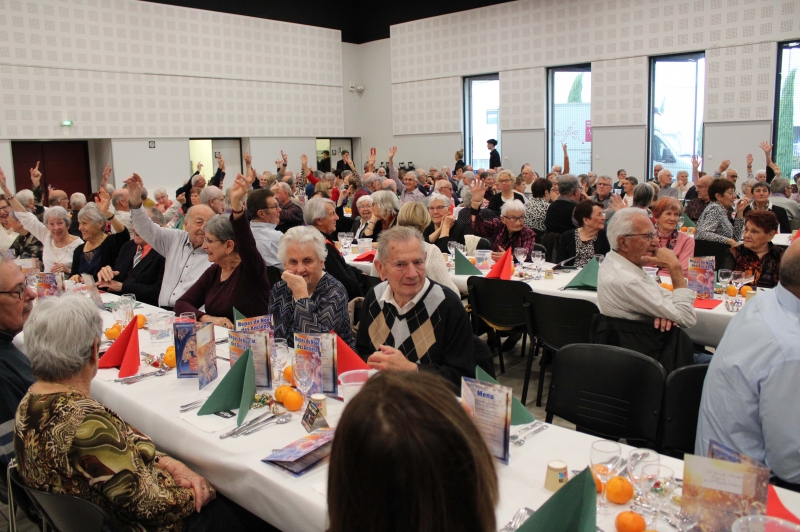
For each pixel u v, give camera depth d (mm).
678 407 1988
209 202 5566
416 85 14711
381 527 650
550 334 3471
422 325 2262
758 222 3656
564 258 4598
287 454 1573
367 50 15609
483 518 672
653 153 11609
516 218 4828
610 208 5902
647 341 2703
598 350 2156
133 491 1497
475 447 672
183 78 12758
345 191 8516
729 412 1668
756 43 10125
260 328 2225
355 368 1981
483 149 13977
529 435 1692
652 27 11156
